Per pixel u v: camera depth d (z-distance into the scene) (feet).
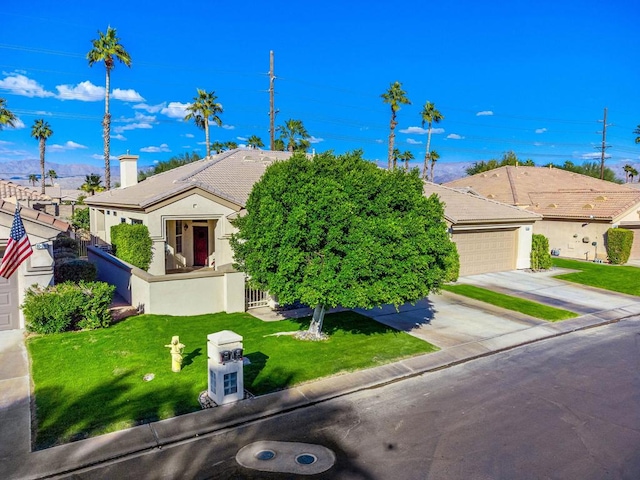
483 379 35.96
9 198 79.15
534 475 23.61
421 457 25.03
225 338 30.09
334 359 38.27
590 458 25.25
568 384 35.32
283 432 27.40
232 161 80.28
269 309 53.57
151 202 59.98
